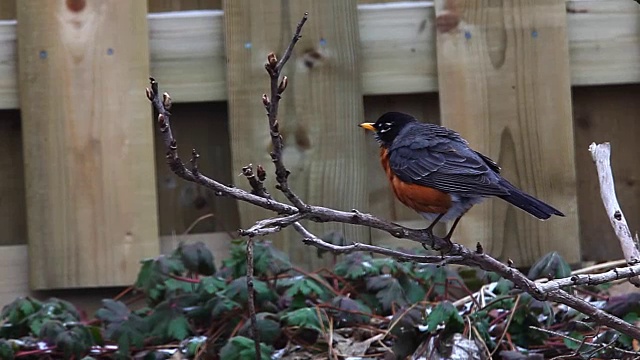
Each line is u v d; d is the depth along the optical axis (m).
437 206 9.11
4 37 10.89
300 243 10.95
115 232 10.91
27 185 10.86
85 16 10.84
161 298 10.17
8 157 11.09
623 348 9.23
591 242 11.31
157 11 11.09
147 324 9.64
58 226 10.87
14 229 11.10
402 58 11.08
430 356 9.17
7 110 11.01
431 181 9.08
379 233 11.11
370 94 11.09
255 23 10.91
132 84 10.88
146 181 10.93
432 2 11.08
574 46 11.09
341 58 10.94
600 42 11.09
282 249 10.95
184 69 11.01
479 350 9.21
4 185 11.08
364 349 9.62
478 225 11.05
